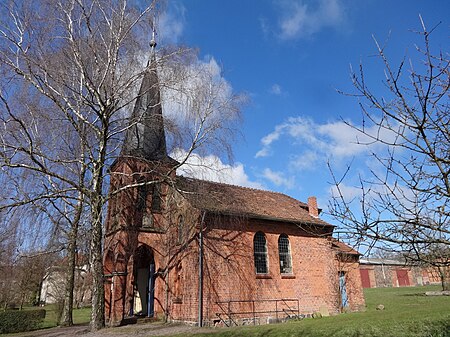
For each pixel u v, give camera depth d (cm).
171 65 1791
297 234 2242
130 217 2034
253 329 1495
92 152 1791
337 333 1297
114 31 1727
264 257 2066
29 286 3616
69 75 1667
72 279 2169
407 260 436
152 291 2202
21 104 1591
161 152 1953
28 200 1528
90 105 1647
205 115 1778
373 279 5828
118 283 1898
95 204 1677
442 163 426
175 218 2084
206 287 1777
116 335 1488
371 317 1697
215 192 2100
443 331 1204
